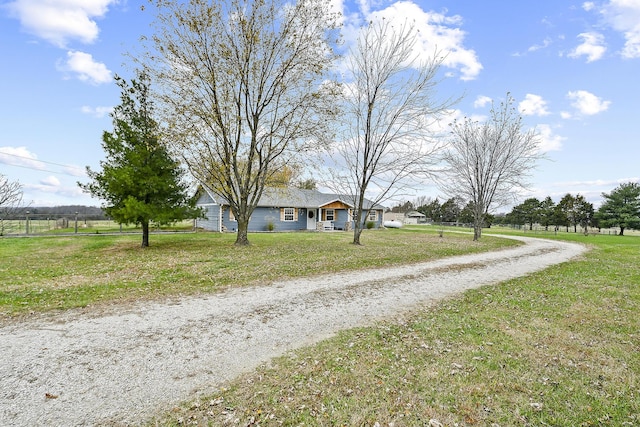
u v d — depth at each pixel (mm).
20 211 22750
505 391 3453
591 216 47531
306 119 15320
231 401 3209
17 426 2750
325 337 4941
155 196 14164
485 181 23125
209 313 5930
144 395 3291
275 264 10734
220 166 15406
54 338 4668
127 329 5070
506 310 6395
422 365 4016
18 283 7703
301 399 3256
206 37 13539
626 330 5328
